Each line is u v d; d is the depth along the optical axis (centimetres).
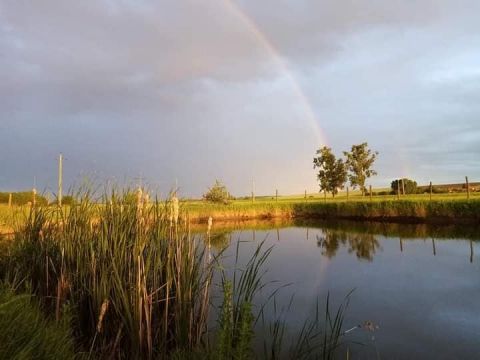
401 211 3481
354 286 1175
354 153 5775
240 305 613
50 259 736
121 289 612
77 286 689
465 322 862
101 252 696
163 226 722
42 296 689
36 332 461
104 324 636
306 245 2088
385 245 2042
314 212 4534
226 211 4350
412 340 753
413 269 1430
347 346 725
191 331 636
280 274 1336
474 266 1466
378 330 809
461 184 8069
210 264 710
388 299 1037
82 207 781
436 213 3195
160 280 683
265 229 3103
